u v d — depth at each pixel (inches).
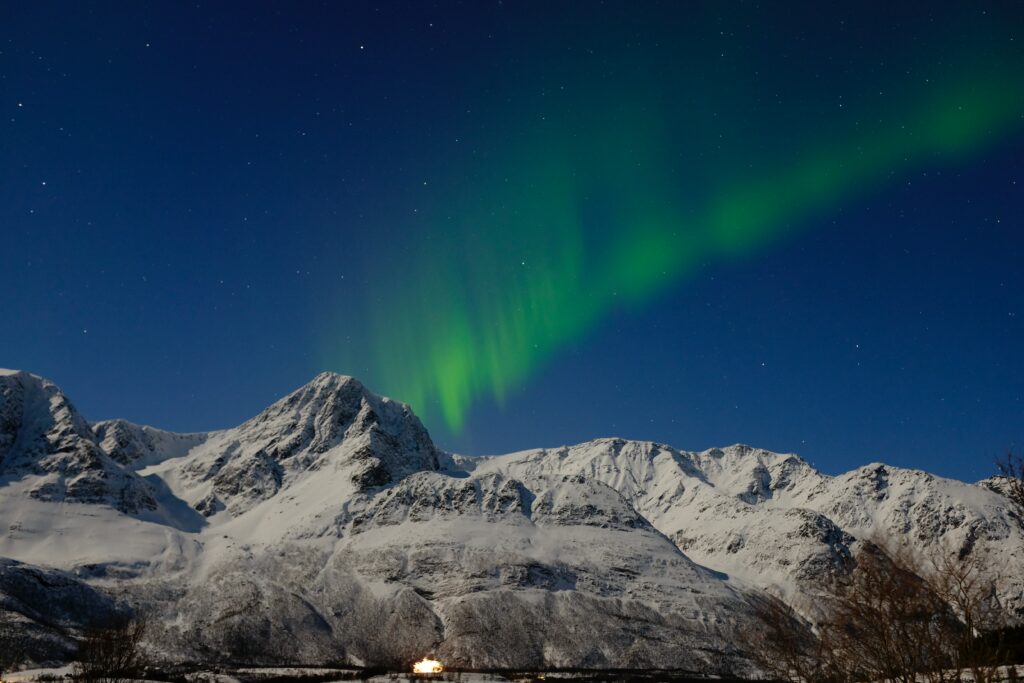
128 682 4958.2
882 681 2220.7
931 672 2201.0
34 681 5059.1
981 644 2215.8
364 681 5890.8
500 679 6269.7
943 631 2226.9
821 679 2410.2
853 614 2315.5
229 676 5920.3
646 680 6628.9
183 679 5570.9
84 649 5329.7
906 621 2226.9
